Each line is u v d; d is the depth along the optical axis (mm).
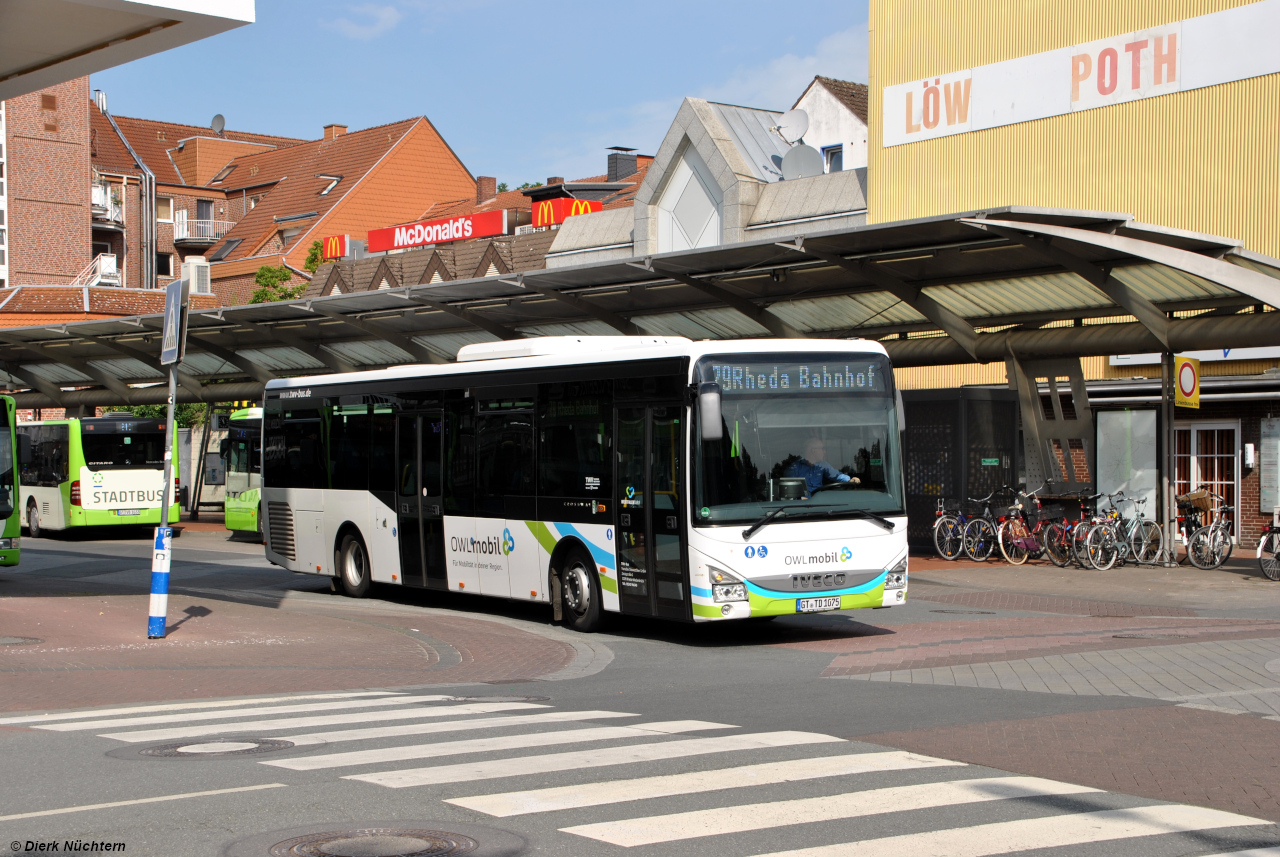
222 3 12992
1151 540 21094
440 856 5176
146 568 23422
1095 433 26000
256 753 7453
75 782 6691
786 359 13062
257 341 30734
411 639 13773
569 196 49812
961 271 19062
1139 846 5398
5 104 57125
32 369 38656
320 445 19125
